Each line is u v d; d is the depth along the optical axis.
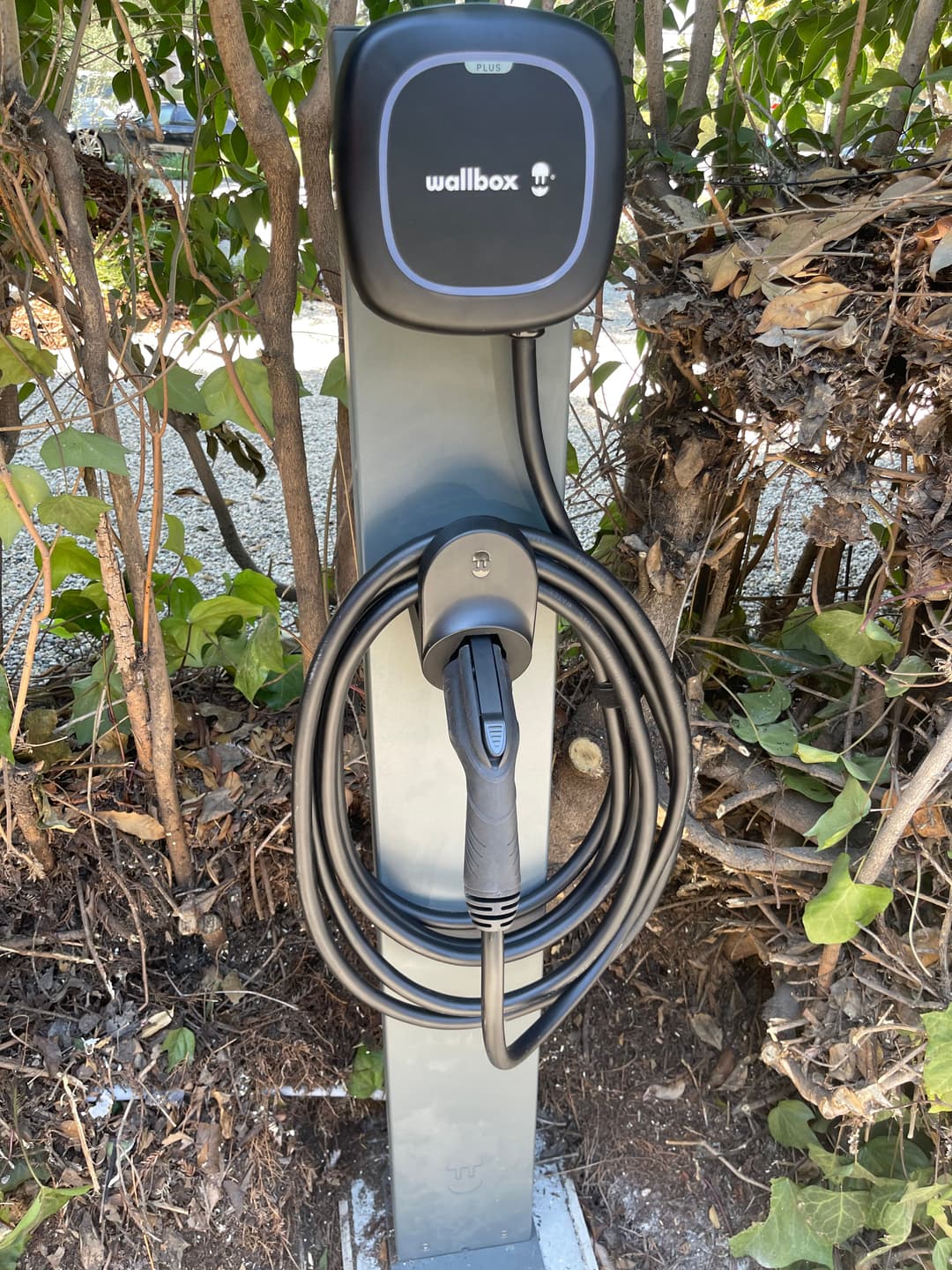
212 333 1.69
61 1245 1.00
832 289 0.67
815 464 0.78
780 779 0.99
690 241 0.74
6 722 0.88
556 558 0.68
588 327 1.75
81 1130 1.00
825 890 0.90
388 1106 0.93
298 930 1.13
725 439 0.84
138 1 1.22
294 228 0.77
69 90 0.78
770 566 1.37
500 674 0.64
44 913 1.04
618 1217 1.14
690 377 0.82
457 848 0.82
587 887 0.82
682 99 0.95
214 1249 1.04
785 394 0.71
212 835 1.06
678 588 0.92
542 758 0.81
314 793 0.74
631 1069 1.20
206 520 1.83
